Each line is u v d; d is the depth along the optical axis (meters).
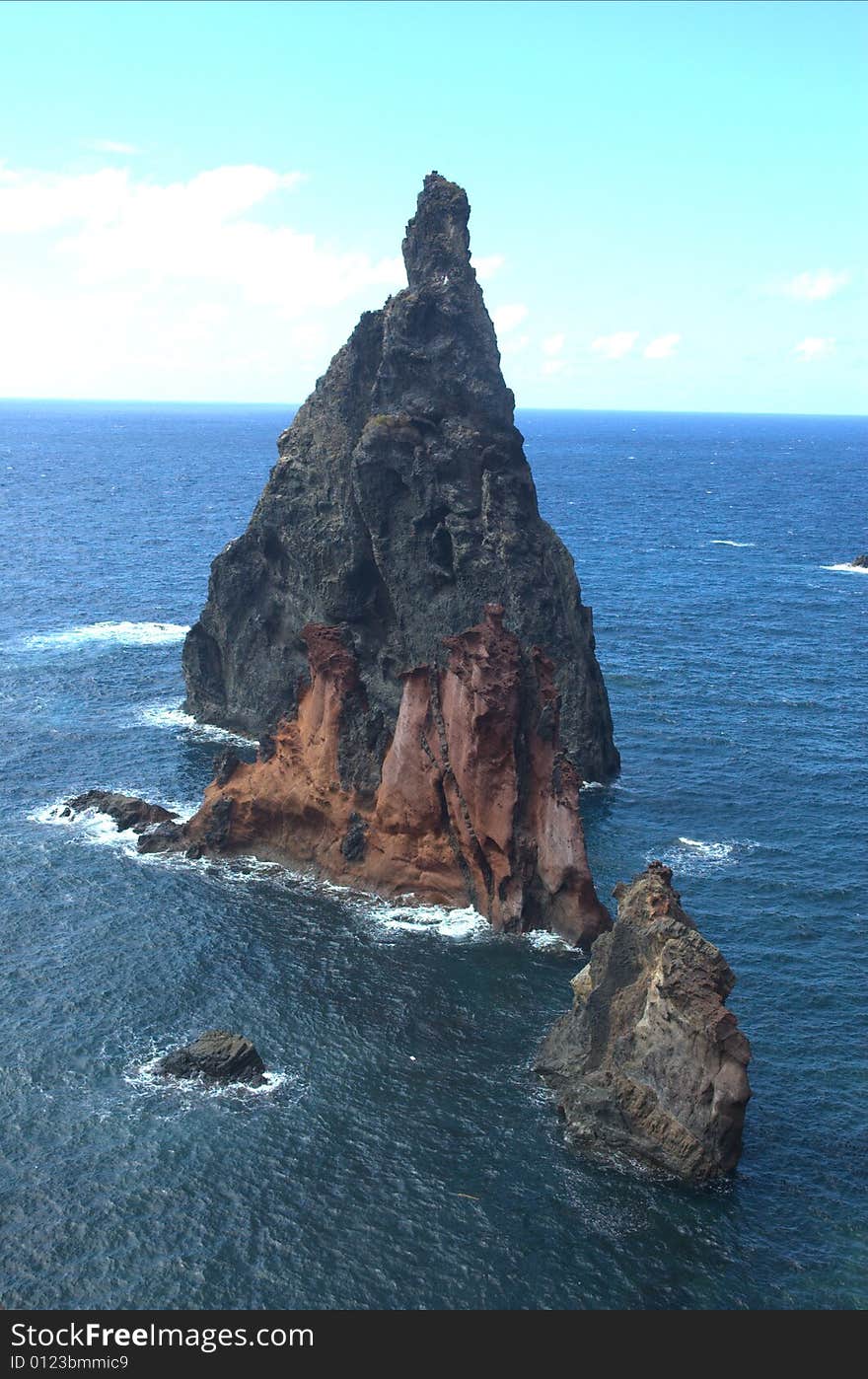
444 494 89.94
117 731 105.12
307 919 71.38
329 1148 51.06
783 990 64.31
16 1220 46.50
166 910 71.50
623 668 130.38
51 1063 56.16
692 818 87.81
